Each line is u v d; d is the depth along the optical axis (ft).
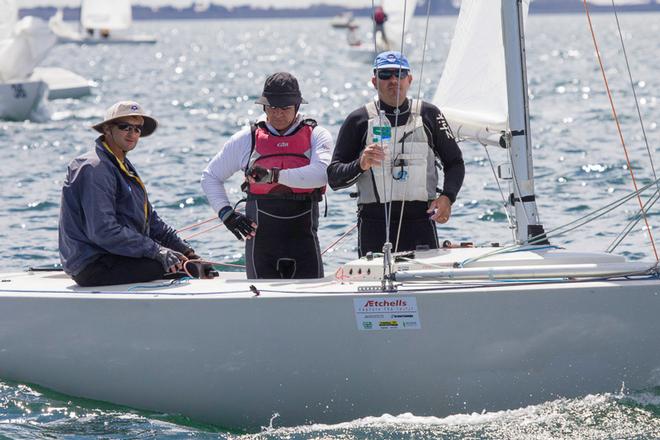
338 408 41.50
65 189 44.73
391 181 42.57
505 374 40.73
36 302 43.16
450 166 47.37
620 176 108.58
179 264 45.44
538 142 144.36
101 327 42.57
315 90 288.10
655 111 192.85
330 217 86.38
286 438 40.98
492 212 89.61
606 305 40.22
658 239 75.00
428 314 40.45
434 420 41.19
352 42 456.45
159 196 101.30
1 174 121.19
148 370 42.47
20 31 191.31
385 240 47.55
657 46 583.17
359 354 40.91
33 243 80.43
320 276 47.62
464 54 47.93
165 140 155.94
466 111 47.85
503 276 41.14
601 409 40.50
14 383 44.01
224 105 240.32
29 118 192.54
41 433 41.19
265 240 46.75
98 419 42.65
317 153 46.14
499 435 39.83
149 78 369.91
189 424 42.57
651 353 40.52
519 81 44.47
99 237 44.09
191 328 41.73
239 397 41.96
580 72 350.23
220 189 46.75
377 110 46.47
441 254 44.50
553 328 40.34
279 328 41.11
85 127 183.01
